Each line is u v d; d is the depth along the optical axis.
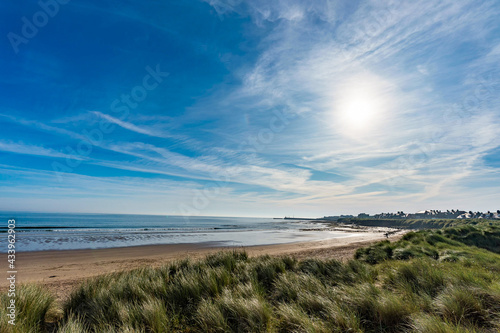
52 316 4.66
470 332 2.93
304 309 4.24
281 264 7.60
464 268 6.47
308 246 22.09
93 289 5.57
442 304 3.82
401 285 5.01
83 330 3.62
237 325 3.84
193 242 24.47
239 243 24.36
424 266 6.07
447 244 14.00
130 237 27.77
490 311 3.58
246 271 6.74
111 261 13.68
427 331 3.03
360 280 5.75
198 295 4.99
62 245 19.61
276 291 5.42
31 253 15.59
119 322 3.93
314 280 5.58
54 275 10.25
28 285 5.09
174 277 6.51
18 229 33.59
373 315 3.84
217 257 9.07
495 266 7.65
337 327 3.49
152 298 4.75
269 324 3.66
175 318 4.08
